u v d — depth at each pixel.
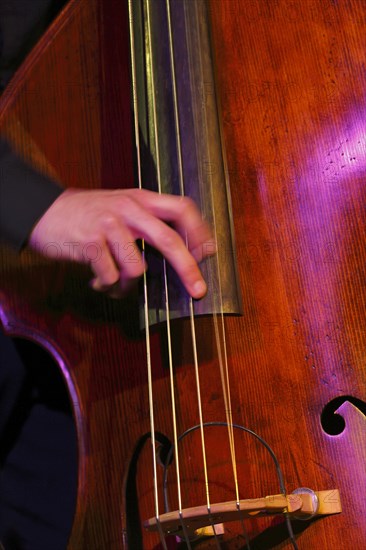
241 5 1.60
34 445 1.62
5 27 1.74
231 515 1.37
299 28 1.58
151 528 1.39
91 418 1.48
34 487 1.60
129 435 1.46
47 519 1.59
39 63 1.60
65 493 1.60
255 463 1.43
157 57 1.57
